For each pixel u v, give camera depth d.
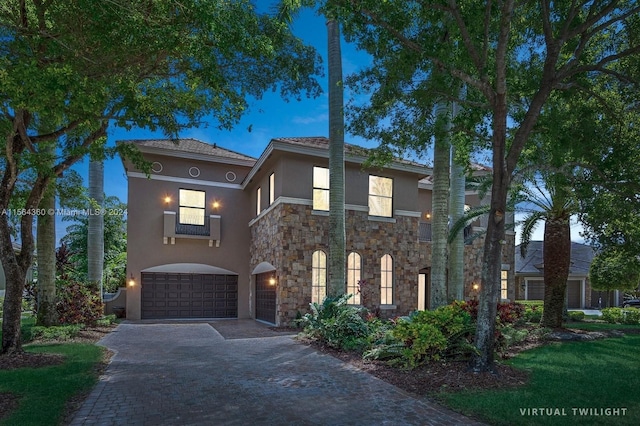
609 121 8.78
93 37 6.22
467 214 13.39
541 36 8.72
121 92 7.22
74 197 12.93
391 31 7.86
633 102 8.85
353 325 10.66
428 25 8.59
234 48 6.69
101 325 15.49
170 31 5.88
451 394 6.20
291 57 8.52
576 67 8.04
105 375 7.64
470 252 20.64
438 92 9.13
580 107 8.65
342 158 13.03
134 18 5.68
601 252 10.78
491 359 7.32
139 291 18.31
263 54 6.82
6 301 8.86
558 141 8.40
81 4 5.40
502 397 5.98
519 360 8.64
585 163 8.76
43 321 12.61
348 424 5.16
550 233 13.72
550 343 11.16
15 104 5.80
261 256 18.34
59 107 6.01
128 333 13.61
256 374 7.77
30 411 5.32
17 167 8.26
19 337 8.95
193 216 19.81
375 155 11.69
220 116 8.68
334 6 7.70
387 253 17.77
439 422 5.20
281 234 15.74
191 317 19.23
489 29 8.24
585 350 9.89
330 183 13.04
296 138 17.22
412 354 7.70
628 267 11.20
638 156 8.47
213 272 19.58
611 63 9.19
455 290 12.77
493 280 7.40
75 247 24.73
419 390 6.59
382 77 9.34
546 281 13.66
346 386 6.91
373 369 8.06
